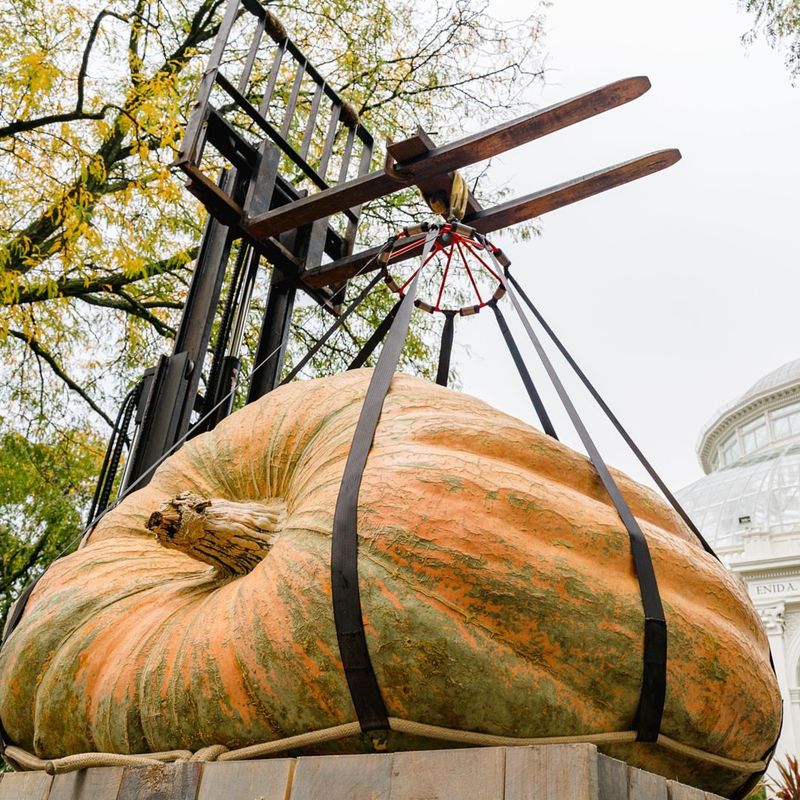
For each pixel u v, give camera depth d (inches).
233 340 145.8
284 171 366.0
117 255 284.7
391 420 68.6
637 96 97.3
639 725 57.5
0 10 327.9
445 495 59.2
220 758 58.4
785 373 1929.1
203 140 134.3
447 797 46.5
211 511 69.6
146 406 131.6
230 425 83.0
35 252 306.8
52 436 378.0
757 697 65.1
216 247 146.5
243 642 58.9
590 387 95.1
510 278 99.8
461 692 54.7
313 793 50.5
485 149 106.1
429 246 88.4
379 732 56.0
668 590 64.2
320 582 57.6
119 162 353.4
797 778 281.9
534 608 56.2
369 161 183.5
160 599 69.6
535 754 45.1
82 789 60.1
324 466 68.1
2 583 383.6
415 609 55.2
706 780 65.9
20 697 71.1
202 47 387.5
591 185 116.8
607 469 68.7
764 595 1088.2
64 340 363.9
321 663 56.1
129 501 84.1
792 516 1390.3
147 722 61.7
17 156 277.7
